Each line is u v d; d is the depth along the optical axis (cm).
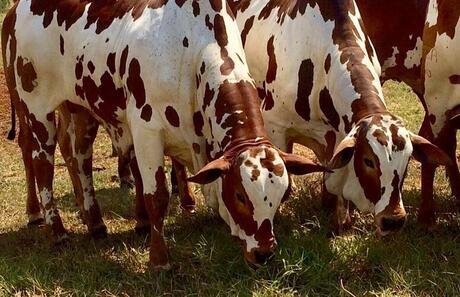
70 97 617
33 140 643
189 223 666
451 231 630
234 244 577
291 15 612
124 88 559
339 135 571
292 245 576
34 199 692
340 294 521
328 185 555
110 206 732
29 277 556
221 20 533
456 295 516
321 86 578
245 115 497
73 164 653
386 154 498
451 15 581
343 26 570
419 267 554
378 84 547
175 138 543
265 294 516
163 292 535
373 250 561
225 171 479
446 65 596
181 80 528
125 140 607
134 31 547
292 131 627
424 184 627
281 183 466
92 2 590
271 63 624
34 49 617
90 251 620
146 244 624
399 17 694
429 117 632
